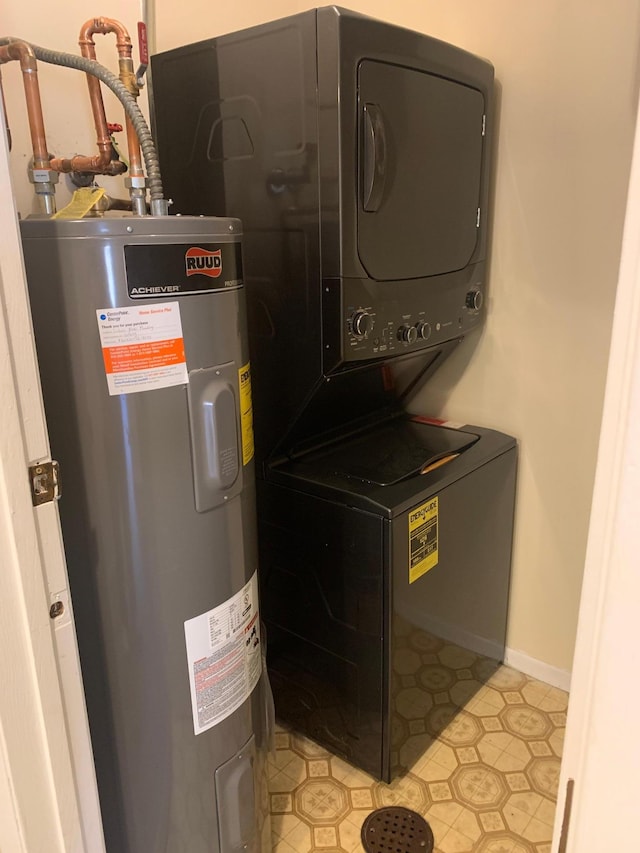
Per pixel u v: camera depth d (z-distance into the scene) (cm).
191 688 111
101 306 90
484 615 185
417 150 137
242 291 109
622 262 50
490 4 159
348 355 132
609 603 54
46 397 94
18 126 131
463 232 159
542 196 163
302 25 119
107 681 105
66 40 137
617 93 147
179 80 145
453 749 174
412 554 146
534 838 149
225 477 107
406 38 128
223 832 123
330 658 162
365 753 163
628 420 50
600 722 57
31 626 79
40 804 85
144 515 99
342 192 122
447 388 193
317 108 121
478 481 165
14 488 74
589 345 165
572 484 177
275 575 167
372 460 162
